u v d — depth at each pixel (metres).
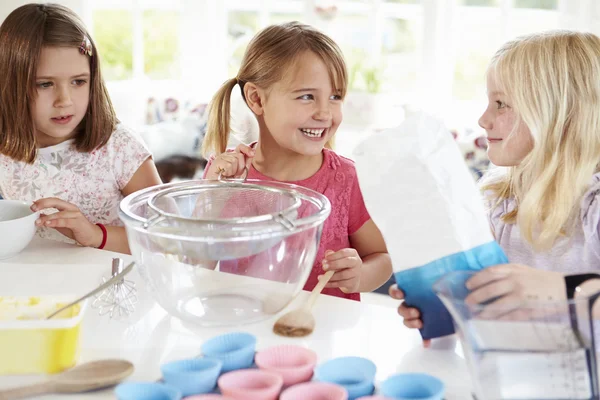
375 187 0.83
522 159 1.27
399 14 3.25
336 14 3.33
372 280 1.33
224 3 3.54
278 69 1.37
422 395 0.73
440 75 3.24
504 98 1.25
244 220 0.84
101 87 1.63
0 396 0.74
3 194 1.66
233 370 0.79
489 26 3.11
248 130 1.87
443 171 0.83
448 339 0.90
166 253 0.85
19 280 1.06
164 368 0.75
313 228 0.88
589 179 1.21
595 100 1.20
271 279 0.90
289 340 0.89
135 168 1.67
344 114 3.23
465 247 0.83
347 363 0.79
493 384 0.68
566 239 1.24
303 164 1.47
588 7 2.86
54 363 0.81
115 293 1.01
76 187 1.64
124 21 3.46
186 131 3.22
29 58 1.45
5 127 1.54
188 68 3.60
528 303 0.66
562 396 0.67
